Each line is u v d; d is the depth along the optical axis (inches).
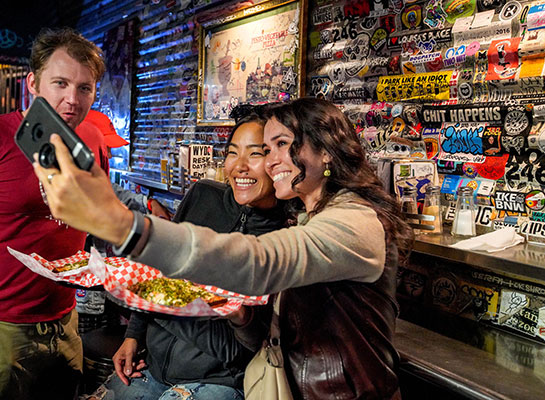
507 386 63.9
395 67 104.0
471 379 65.9
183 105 186.7
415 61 99.7
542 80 80.5
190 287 58.4
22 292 77.9
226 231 78.0
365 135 109.7
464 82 91.5
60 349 84.9
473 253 71.9
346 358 52.6
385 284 54.5
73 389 89.9
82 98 73.3
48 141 37.1
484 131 88.5
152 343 75.5
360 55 112.1
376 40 108.3
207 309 44.7
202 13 169.3
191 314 45.1
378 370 53.8
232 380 70.6
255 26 145.3
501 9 86.5
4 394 78.8
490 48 86.8
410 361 72.1
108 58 242.2
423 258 90.4
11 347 78.0
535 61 81.7
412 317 89.5
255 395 57.0
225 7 158.4
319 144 57.2
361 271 49.0
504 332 80.0
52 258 80.0
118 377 81.4
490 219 88.4
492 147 87.5
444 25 95.4
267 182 72.7
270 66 140.0
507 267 67.7
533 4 82.0
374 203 56.7
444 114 94.7
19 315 78.3
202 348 66.1
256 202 74.2
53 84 71.4
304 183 59.1
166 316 47.4
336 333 52.9
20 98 319.0
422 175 88.3
